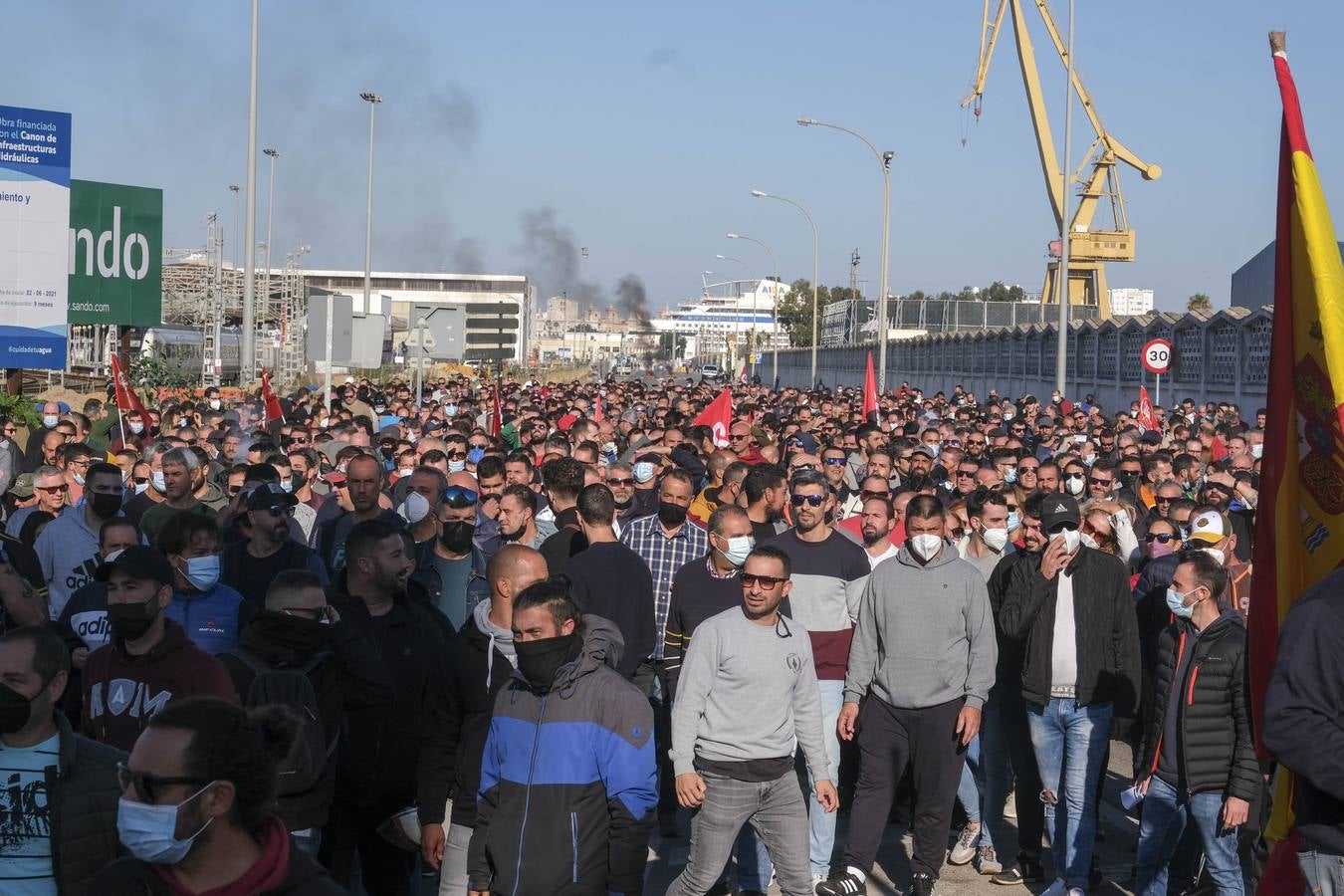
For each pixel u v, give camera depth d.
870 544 9.18
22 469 15.95
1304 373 4.12
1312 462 4.10
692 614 7.62
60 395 30.42
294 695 5.39
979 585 7.21
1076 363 42.31
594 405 27.94
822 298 147.00
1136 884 6.92
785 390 41.81
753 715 6.26
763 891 7.20
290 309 66.38
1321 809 3.73
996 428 22.14
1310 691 3.62
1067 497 7.21
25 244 17.95
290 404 26.36
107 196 29.30
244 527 8.56
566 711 4.95
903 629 7.18
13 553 8.27
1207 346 33.25
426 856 5.83
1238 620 6.52
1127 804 6.95
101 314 29.36
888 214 42.06
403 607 6.36
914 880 7.19
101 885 3.12
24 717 4.23
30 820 4.32
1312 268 4.04
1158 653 6.83
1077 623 7.19
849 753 9.03
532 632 4.93
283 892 3.17
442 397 30.48
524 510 8.42
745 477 9.84
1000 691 7.77
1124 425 21.48
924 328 76.31
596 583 7.64
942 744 7.13
